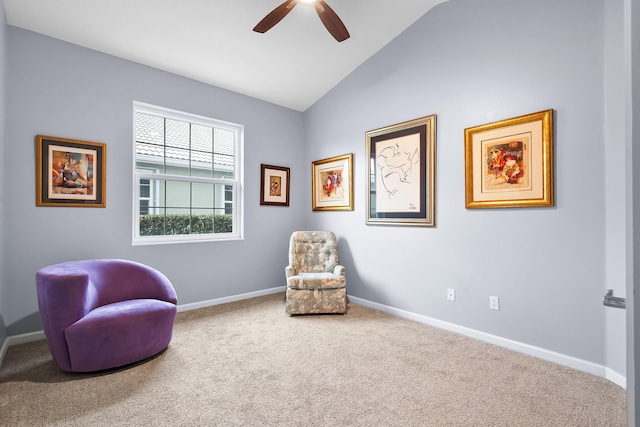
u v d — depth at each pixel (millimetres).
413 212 3133
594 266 2088
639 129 579
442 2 2883
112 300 2441
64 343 1996
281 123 4309
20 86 2547
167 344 2398
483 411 1682
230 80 3641
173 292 2641
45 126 2652
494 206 2539
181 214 3545
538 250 2334
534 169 2334
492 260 2578
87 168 2846
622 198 1939
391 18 3031
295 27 2965
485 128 2582
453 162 2818
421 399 1789
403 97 3221
